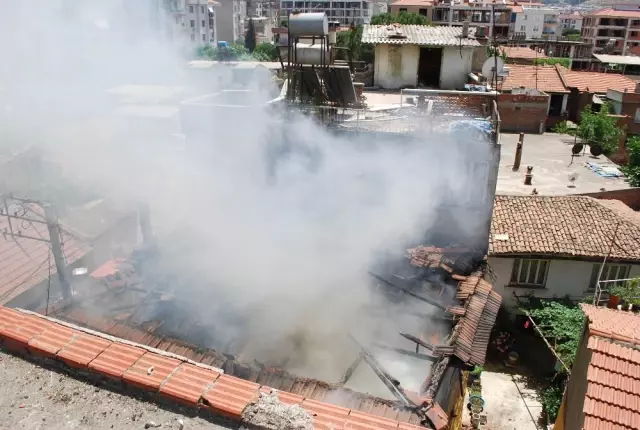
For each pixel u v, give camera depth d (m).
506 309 16.09
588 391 6.58
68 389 4.06
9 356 4.39
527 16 92.31
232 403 3.83
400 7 68.00
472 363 7.66
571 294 15.70
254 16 75.44
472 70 23.17
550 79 31.47
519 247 15.13
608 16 94.38
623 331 7.55
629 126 30.83
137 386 4.02
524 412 13.32
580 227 15.77
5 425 3.75
